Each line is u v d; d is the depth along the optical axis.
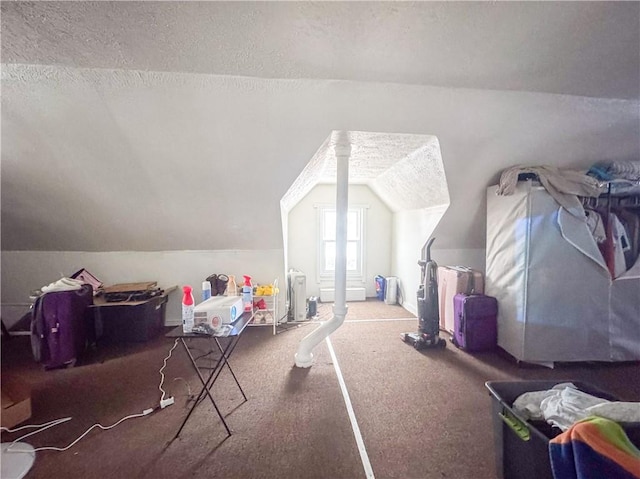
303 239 5.21
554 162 3.01
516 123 2.57
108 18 1.48
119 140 2.46
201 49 1.74
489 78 2.07
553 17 1.48
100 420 2.03
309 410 2.13
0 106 2.16
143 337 3.35
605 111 2.51
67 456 1.72
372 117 2.40
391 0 1.37
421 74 2.01
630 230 2.99
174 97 2.15
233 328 1.92
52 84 2.02
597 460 1.02
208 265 3.87
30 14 1.45
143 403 2.23
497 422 1.53
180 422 2.01
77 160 2.63
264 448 1.77
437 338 3.28
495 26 1.54
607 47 1.72
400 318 4.25
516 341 2.84
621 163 2.78
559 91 2.26
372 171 4.14
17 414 2.00
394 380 2.55
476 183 3.18
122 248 3.73
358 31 1.58
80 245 3.65
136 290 3.47
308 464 1.66
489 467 1.64
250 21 1.50
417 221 4.35
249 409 2.14
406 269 4.74
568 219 2.68
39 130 2.35
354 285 5.38
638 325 2.83
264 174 2.89
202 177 2.88
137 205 3.16
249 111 2.28
